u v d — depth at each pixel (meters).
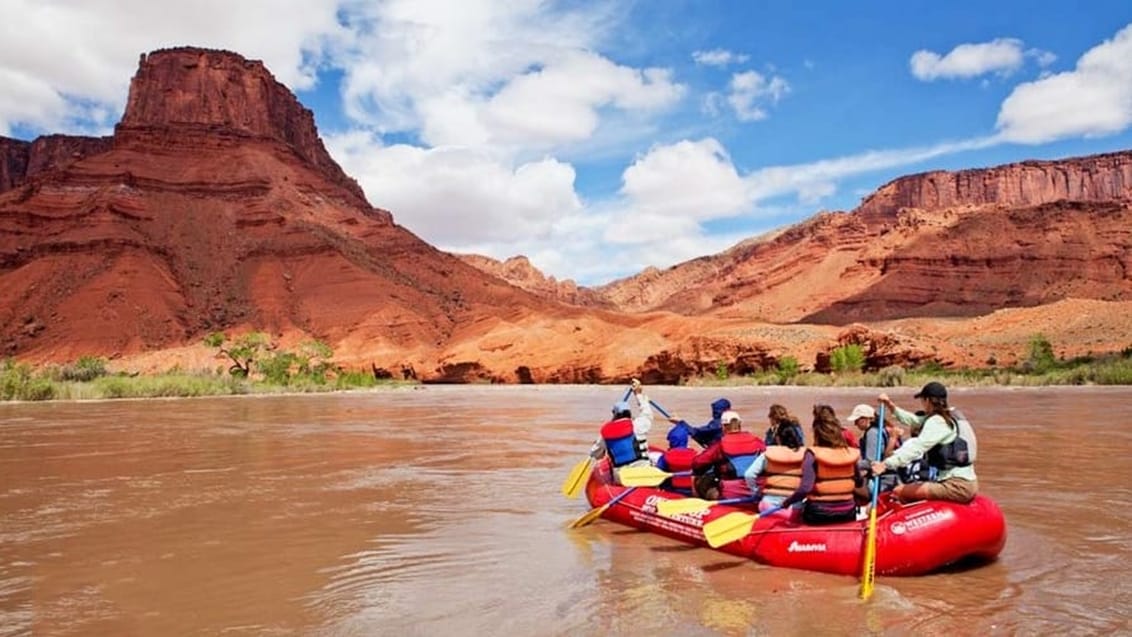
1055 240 141.62
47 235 126.12
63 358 103.69
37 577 7.75
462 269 145.75
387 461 16.88
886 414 8.96
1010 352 66.75
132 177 134.38
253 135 151.62
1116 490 11.74
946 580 7.26
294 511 11.10
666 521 9.30
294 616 6.52
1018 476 13.10
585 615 6.42
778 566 7.88
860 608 6.48
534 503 11.67
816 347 67.12
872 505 7.50
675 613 6.43
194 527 10.05
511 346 96.12
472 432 24.38
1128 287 129.00
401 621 6.36
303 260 129.00
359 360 104.81
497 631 6.08
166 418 31.88
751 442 9.24
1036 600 6.63
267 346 80.56
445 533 9.63
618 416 10.80
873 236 185.62
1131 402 32.44
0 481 14.18
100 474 15.02
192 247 127.62
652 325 99.06
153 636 6.07
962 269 144.12
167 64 154.38
